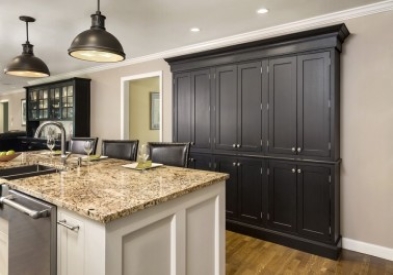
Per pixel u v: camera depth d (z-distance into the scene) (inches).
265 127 115.6
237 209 124.0
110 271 43.8
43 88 240.5
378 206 102.7
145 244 50.6
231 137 125.3
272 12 107.6
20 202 60.1
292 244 109.0
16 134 254.5
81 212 45.0
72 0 97.6
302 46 104.9
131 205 46.9
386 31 99.8
